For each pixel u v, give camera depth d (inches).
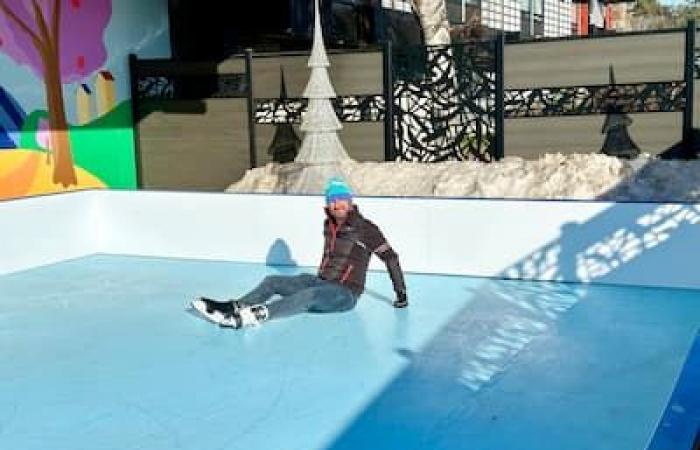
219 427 148.0
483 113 373.7
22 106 370.9
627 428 141.1
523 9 825.5
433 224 269.0
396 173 364.5
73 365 187.0
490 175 340.8
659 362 175.3
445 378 169.8
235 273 285.9
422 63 381.4
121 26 428.5
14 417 156.3
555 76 356.8
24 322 226.7
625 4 1331.2
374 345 194.1
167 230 319.6
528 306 225.6
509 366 175.9
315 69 359.6
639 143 346.3
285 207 293.7
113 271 295.9
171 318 226.4
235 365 183.2
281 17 525.3
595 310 219.1
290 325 214.1
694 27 328.2
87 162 411.5
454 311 222.7
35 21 375.6
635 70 342.0
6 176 363.9
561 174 328.2
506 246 260.4
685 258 237.0
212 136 429.4
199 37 480.7
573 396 157.2
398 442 138.7
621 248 244.8
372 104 392.8
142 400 163.3
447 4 662.5
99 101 417.4
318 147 361.4
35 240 307.1
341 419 149.6
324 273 222.5
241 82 420.2
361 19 576.4
